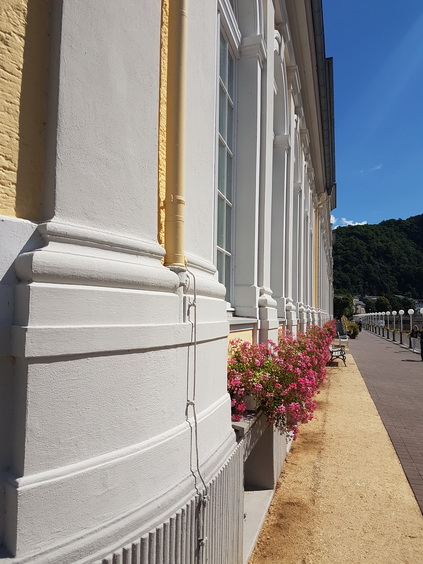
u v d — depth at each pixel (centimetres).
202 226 305
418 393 1146
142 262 215
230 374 404
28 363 158
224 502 273
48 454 163
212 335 284
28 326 157
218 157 458
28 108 175
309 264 1423
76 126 185
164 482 212
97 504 176
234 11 520
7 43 169
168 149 247
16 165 170
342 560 355
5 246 163
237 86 523
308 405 453
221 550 266
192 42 283
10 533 153
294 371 432
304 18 856
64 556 159
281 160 774
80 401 174
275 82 758
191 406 247
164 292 228
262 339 524
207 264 304
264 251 545
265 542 382
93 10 193
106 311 186
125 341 191
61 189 178
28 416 157
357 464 577
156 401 213
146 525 190
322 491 490
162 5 247
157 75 235
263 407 421
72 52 183
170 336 221
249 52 521
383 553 365
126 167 210
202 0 303
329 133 1588
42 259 163
